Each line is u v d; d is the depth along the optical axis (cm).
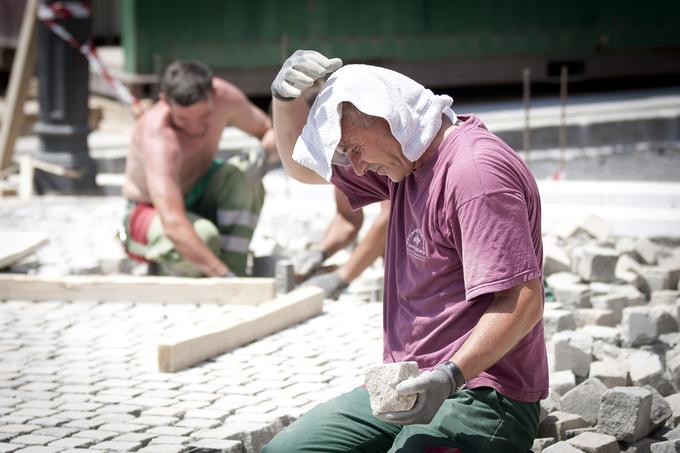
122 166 1453
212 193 863
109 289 803
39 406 576
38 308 793
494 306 410
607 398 534
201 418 551
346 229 834
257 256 930
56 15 1259
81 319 761
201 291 790
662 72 1966
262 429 531
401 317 458
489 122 1620
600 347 673
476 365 404
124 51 1606
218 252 841
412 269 448
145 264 927
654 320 688
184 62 841
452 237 423
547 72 1894
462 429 431
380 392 402
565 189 1158
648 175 1462
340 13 1720
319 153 423
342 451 440
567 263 845
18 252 884
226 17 1644
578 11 1888
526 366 440
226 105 873
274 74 1692
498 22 1839
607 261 820
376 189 485
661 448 502
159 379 621
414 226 439
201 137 849
